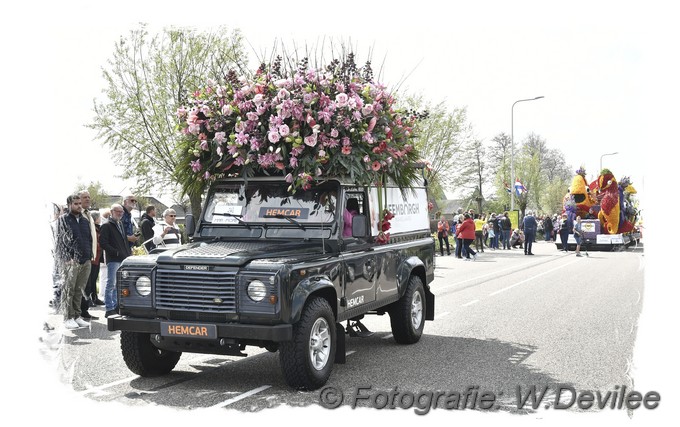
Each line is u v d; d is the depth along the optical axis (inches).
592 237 1252.5
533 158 2746.1
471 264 916.0
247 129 293.1
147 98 959.0
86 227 397.4
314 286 254.7
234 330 242.7
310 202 293.6
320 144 289.1
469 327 404.2
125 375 283.1
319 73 292.8
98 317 427.5
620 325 407.5
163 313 255.1
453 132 1357.0
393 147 308.7
